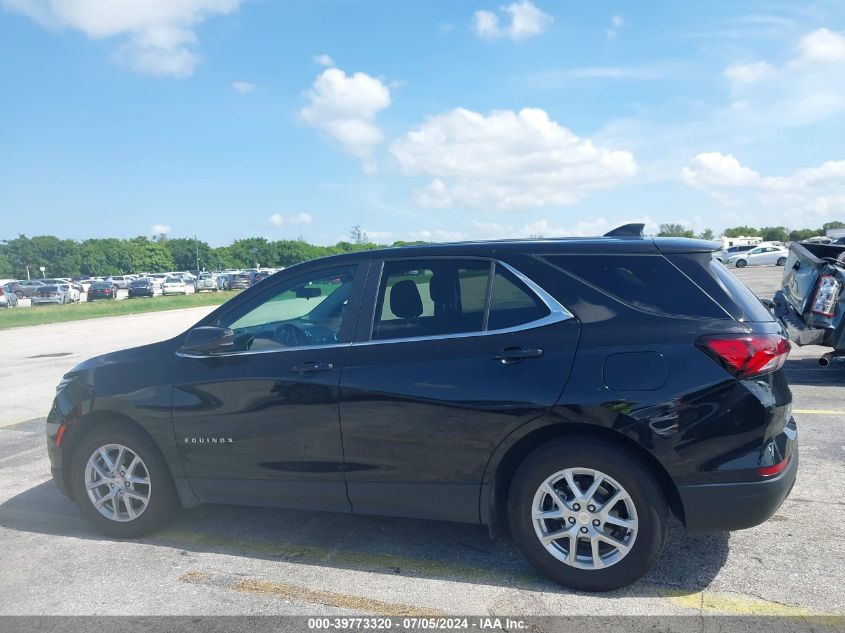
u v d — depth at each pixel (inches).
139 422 165.5
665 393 127.6
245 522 179.6
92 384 171.6
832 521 167.2
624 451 130.6
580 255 143.6
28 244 5221.5
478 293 146.3
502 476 143.6
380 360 147.0
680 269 137.6
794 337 317.7
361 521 177.8
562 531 135.3
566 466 133.2
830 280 311.6
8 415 329.4
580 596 134.2
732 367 126.8
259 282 169.3
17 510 194.2
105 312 1285.7
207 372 161.0
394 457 144.9
